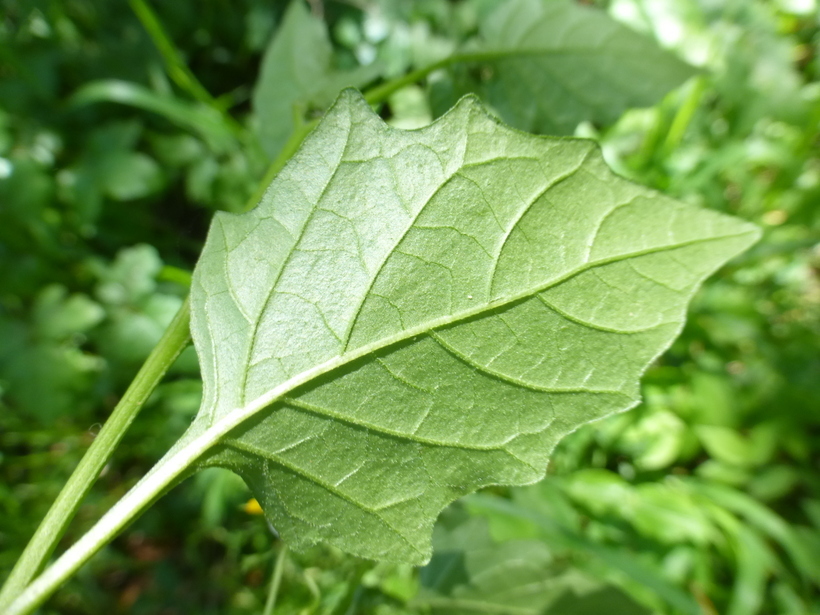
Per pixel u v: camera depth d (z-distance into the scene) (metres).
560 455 0.24
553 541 0.19
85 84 0.28
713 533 0.23
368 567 0.12
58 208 0.26
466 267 0.08
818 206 0.30
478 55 0.13
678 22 0.31
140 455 0.24
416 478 0.08
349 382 0.08
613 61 0.13
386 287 0.08
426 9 0.29
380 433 0.08
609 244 0.08
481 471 0.08
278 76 0.15
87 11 0.28
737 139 0.30
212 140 0.27
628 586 0.21
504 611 0.13
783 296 0.30
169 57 0.25
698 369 0.26
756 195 0.31
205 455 0.08
